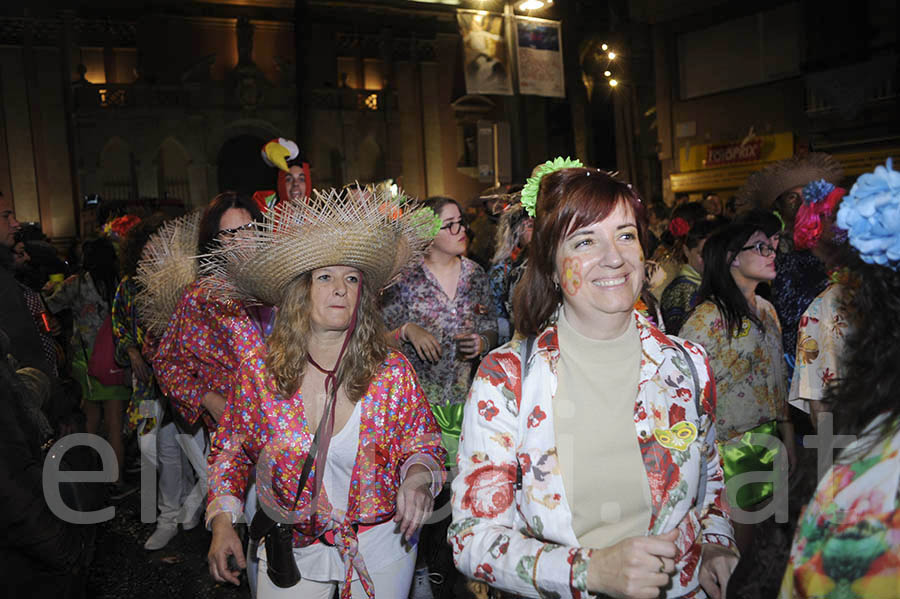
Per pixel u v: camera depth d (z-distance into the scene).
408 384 2.43
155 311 3.62
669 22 19.02
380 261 2.47
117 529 4.88
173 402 3.25
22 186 25.28
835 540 1.17
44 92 25.55
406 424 2.42
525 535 1.75
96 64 27.02
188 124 27.34
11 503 1.81
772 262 3.29
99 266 5.80
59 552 1.93
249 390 2.37
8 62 25.08
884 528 1.11
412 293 4.00
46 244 5.91
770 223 3.30
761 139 17.05
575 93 26.36
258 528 2.32
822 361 2.83
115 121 26.23
